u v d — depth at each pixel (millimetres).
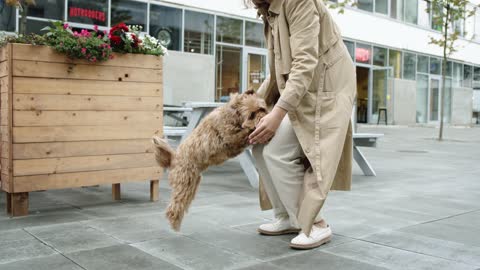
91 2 10844
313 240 2670
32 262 2369
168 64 12195
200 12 12984
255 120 2383
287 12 2521
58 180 3529
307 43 2438
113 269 2281
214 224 3234
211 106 5344
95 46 3537
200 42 13031
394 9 20969
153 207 3801
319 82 2561
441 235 2980
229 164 7164
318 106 2541
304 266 2352
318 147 2500
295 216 2711
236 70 13922
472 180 5637
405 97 21359
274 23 2607
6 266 2303
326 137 2518
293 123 2520
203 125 2482
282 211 2924
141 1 11742
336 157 2488
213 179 5578
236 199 4227
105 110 3725
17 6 4828
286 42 2559
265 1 2633
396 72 21344
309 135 2529
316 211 2480
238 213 3605
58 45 3412
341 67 2604
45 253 2523
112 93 3754
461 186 5145
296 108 2516
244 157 5000
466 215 3598
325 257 2502
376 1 20031
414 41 22078
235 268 2312
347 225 3246
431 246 2727
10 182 3344
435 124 23703
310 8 2473
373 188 4961
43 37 3471
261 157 2730
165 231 3023
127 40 3754
